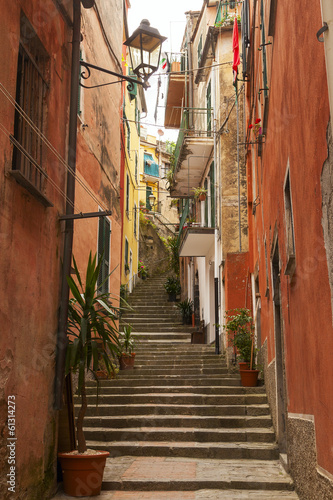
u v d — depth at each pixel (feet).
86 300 16.90
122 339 34.24
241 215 37.93
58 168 17.17
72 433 17.30
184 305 53.52
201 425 23.94
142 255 83.82
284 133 15.56
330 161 9.20
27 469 13.61
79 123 27.71
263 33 22.22
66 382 17.53
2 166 12.48
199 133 41.70
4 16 12.61
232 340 31.48
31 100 15.31
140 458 20.97
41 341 15.14
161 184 99.60
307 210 11.72
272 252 20.83
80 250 27.48
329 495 10.22
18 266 13.47
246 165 36.83
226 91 39.83
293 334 15.12
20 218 13.66
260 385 28.89
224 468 19.03
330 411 9.98
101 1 32.91
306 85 11.29
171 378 30.63
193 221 48.91
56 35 17.07
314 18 10.12
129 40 18.98
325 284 10.05
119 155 39.60
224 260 37.29
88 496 15.96
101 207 32.55
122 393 27.94
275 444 21.68
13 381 12.94
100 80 33.14
